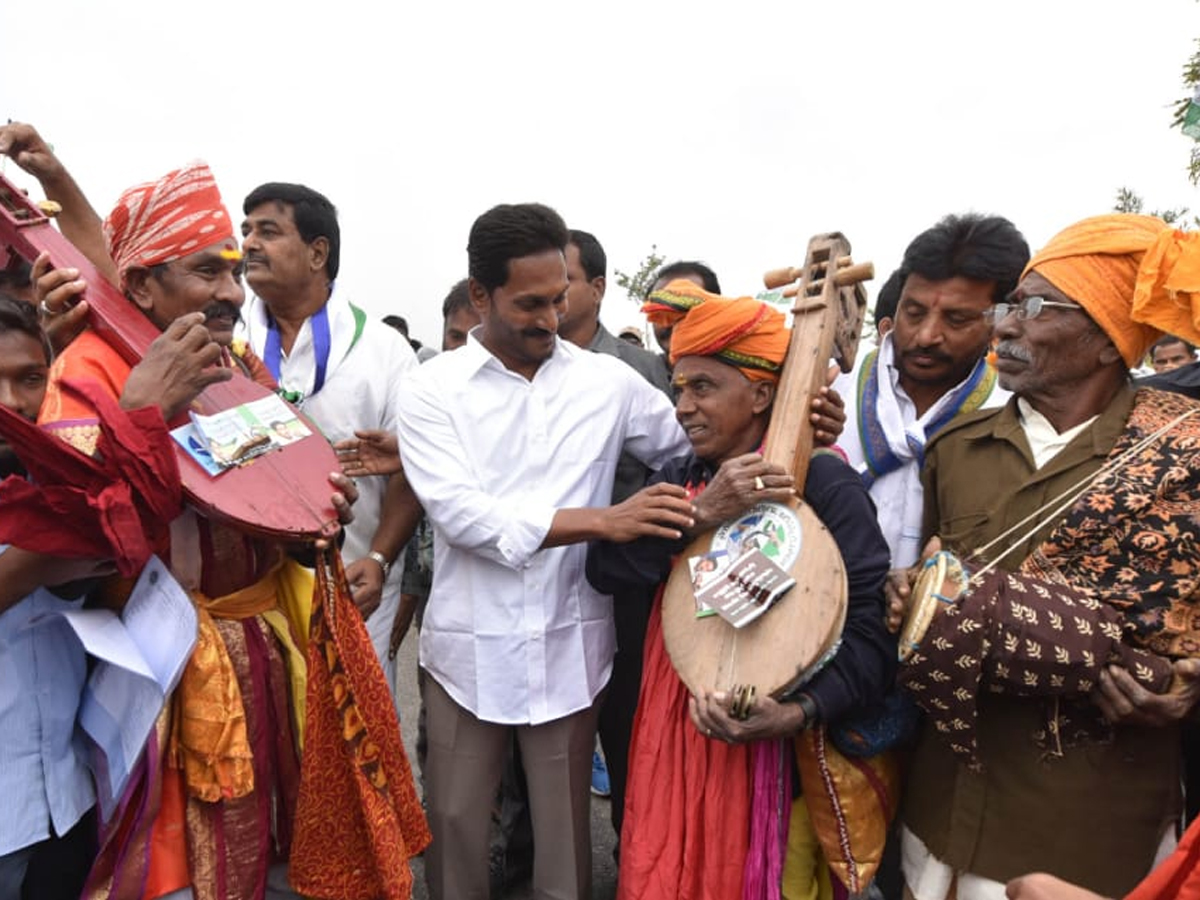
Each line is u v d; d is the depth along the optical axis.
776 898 1.91
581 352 2.54
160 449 1.60
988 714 1.82
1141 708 1.61
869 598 1.90
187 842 1.78
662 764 2.03
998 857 1.79
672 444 2.63
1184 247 1.68
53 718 1.75
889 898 2.64
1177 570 1.66
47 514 1.53
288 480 1.89
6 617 1.70
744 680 1.82
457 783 2.36
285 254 2.80
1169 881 1.16
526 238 2.21
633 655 2.72
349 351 2.90
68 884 1.88
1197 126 2.14
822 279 2.13
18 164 2.24
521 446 2.35
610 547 2.19
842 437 2.55
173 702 1.78
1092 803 1.73
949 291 2.19
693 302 2.05
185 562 1.84
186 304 1.86
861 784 1.92
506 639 2.29
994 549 1.86
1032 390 1.86
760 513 1.99
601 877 3.13
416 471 2.32
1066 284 1.79
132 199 1.85
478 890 2.40
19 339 1.86
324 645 1.87
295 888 1.93
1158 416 1.78
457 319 4.40
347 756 1.91
